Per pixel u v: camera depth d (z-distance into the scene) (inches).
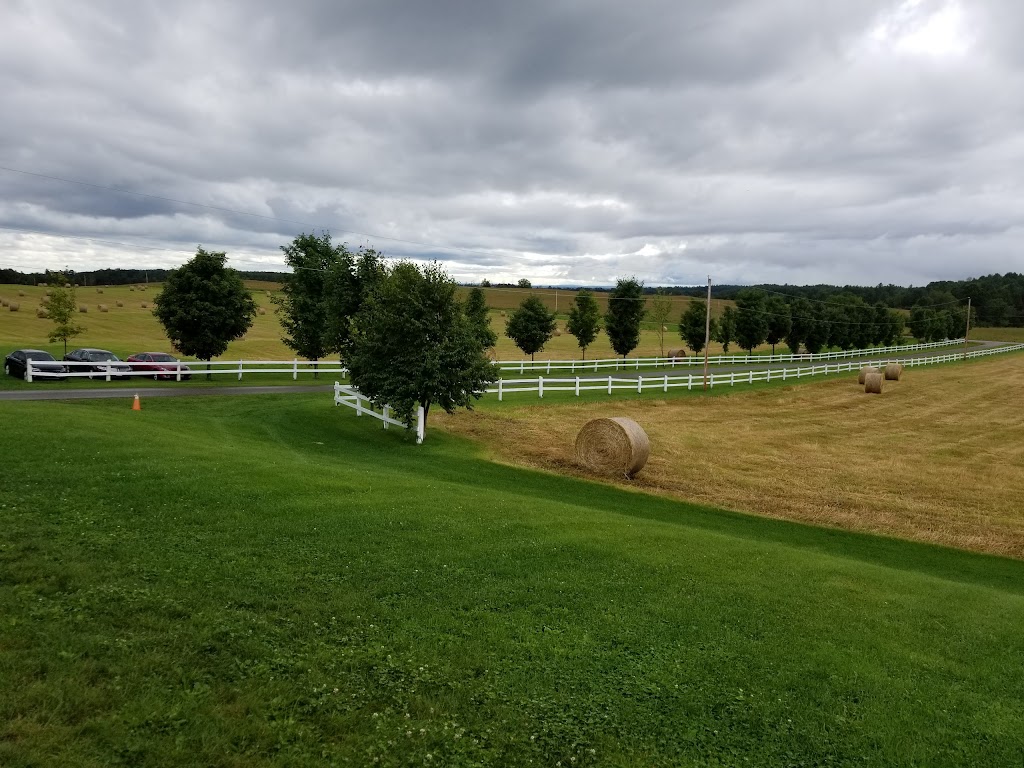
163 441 603.2
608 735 241.8
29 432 557.6
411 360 879.1
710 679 286.7
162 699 227.3
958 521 674.2
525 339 2169.0
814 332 3257.9
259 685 245.9
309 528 423.5
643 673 287.0
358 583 350.9
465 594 350.0
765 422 1312.7
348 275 1090.7
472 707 250.4
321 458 716.7
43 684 224.1
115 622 276.8
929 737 257.0
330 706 239.3
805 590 401.4
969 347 4158.5
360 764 210.2
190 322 1314.0
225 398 1080.2
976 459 1005.2
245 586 331.3
